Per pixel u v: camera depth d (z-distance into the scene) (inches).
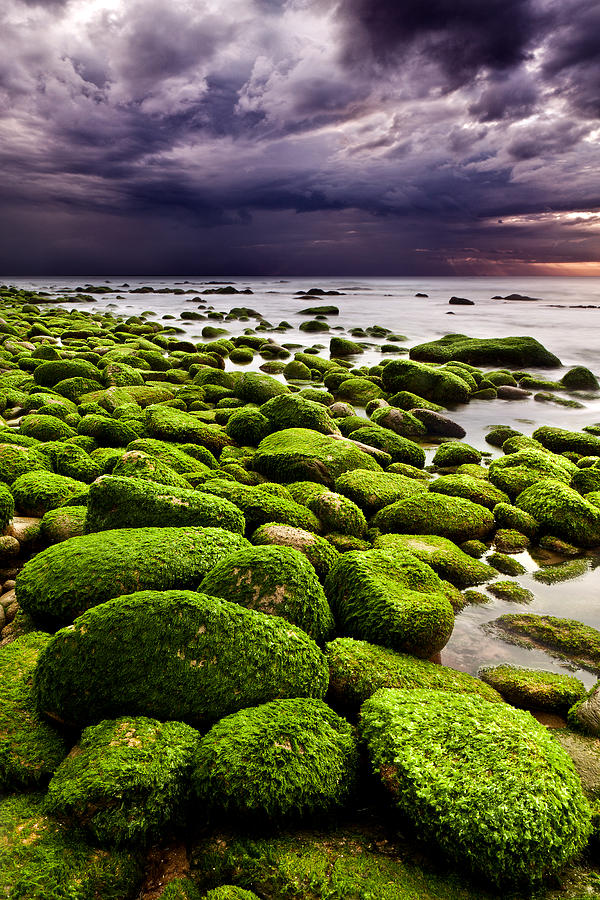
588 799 58.4
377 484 135.6
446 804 52.7
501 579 106.7
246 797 53.9
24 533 100.6
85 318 618.8
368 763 60.2
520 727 60.5
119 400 204.7
